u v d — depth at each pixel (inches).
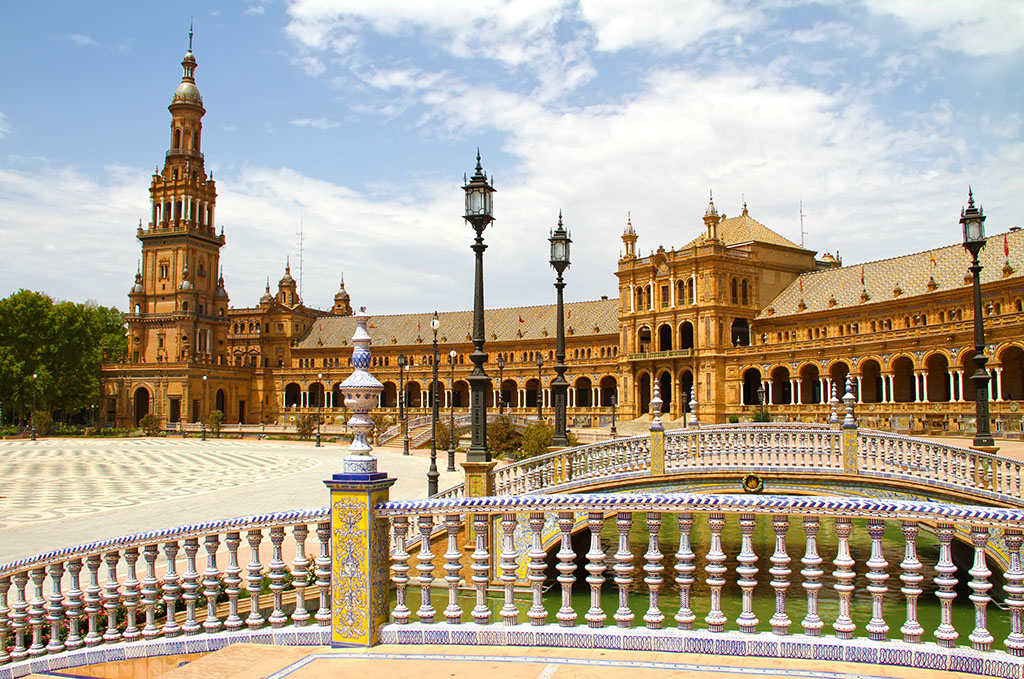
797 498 303.0
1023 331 2395.4
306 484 1696.6
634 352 4178.2
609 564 968.9
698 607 791.1
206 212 5723.4
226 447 3555.6
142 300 5570.9
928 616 749.9
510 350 5083.7
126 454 2974.9
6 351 4598.9
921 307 3112.7
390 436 3474.4
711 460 916.0
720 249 3814.0
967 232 946.1
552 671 296.7
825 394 3255.4
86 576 761.0
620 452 918.4
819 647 295.6
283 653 339.3
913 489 839.7
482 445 792.3
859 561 998.4
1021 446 1822.1
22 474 2033.7
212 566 388.2
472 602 687.1
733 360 3718.0
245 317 5954.7
